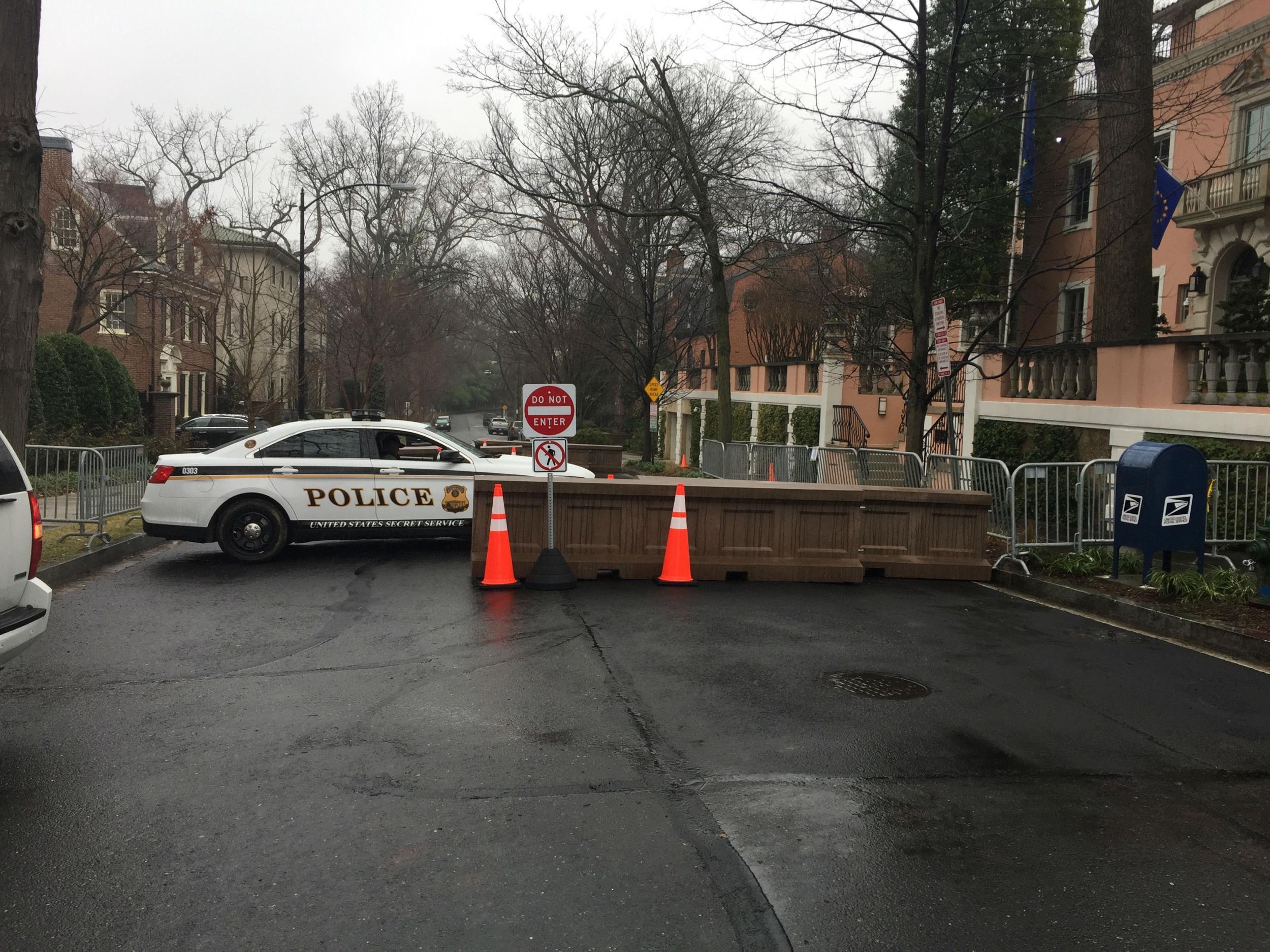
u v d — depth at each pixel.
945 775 4.88
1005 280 22.62
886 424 27.31
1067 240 24.14
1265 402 10.98
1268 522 8.34
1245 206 18.42
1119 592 9.07
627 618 8.31
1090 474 10.85
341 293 40.91
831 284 21.88
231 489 11.17
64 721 5.60
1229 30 18.30
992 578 10.58
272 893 3.64
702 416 40.41
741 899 3.63
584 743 5.27
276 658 7.01
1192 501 9.17
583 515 10.09
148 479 13.74
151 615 8.48
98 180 28.89
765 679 6.52
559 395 9.60
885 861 3.95
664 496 10.13
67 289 34.94
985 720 5.74
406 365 46.12
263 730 5.45
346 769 4.88
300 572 10.67
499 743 5.26
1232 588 8.69
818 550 10.25
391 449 11.80
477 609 8.66
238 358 37.06
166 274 29.05
